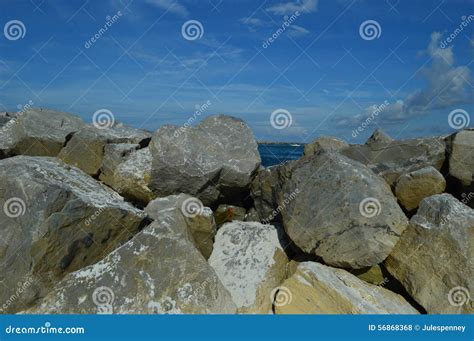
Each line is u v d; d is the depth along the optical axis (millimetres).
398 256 8008
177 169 9648
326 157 8672
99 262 7609
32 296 7414
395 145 10031
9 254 7543
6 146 11016
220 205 10547
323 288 7539
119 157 10320
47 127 11242
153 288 7230
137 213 8375
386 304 7746
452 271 7539
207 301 7230
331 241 8156
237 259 8953
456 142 9516
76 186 8695
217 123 10461
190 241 8297
